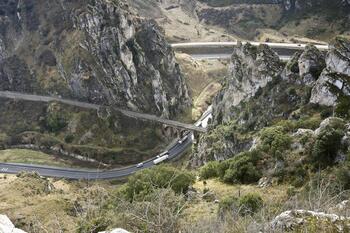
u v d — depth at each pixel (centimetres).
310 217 1594
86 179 17950
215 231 1748
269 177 7125
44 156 19850
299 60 11494
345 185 5362
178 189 6406
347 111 9012
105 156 19838
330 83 9794
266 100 12394
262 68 13262
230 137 12388
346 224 1547
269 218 1920
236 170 7762
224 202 4753
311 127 8738
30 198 9294
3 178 13475
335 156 6544
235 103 14850
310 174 6538
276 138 7856
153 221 1805
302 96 11038
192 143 19675
